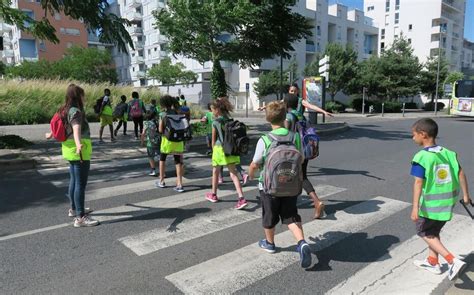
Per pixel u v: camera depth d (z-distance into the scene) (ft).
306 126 18.17
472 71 239.71
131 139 43.96
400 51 134.21
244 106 153.28
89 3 34.04
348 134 52.90
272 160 11.95
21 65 163.73
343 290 11.10
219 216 17.51
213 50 47.52
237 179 18.62
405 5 218.18
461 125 68.69
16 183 23.81
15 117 60.39
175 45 46.57
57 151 34.40
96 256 13.30
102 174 26.55
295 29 45.93
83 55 166.81
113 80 171.73
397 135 51.52
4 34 225.35
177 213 17.95
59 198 20.51
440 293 10.93
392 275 11.94
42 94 66.08
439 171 10.94
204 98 121.39
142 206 19.04
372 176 25.98
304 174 17.39
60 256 13.32
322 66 58.08
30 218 17.25
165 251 13.74
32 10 194.39
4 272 12.14
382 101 128.98
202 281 11.59
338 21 184.34
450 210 11.03
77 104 15.57
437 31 209.05
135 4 216.74
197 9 40.70
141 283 11.44
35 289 11.11
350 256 13.32
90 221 16.33
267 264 12.72
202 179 24.88
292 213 12.67
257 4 42.73
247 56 48.39
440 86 142.51
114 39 36.83
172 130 21.24
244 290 11.08
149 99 78.59
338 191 21.97
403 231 15.60
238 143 17.98
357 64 130.72
